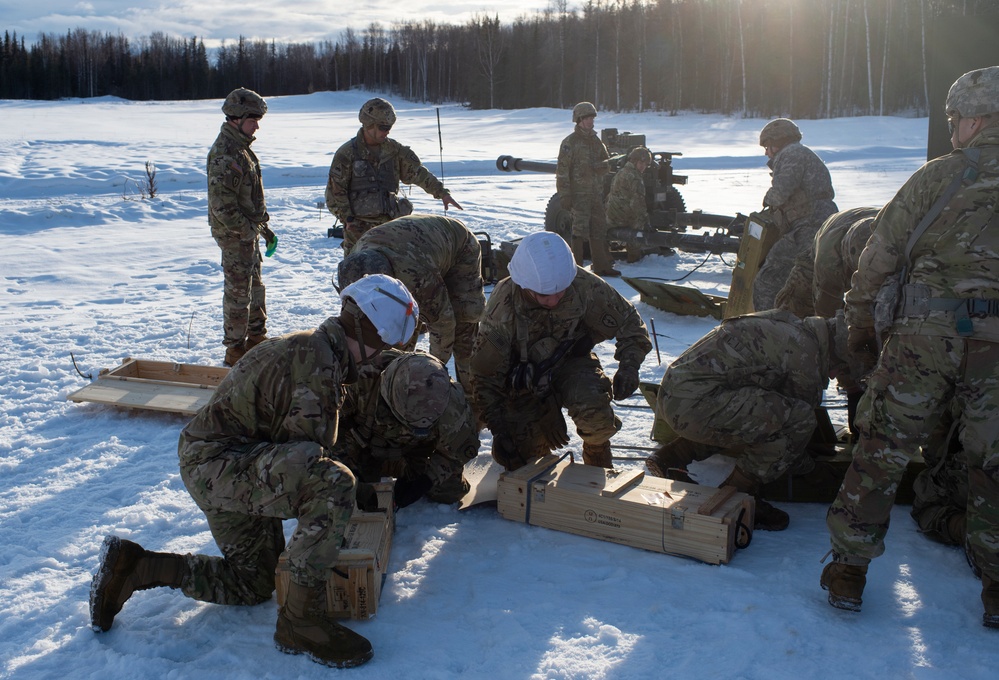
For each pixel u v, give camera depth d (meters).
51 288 9.41
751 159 25.41
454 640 3.04
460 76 82.38
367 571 3.09
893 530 3.85
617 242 11.27
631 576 3.44
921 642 2.98
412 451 4.00
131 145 26.91
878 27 50.50
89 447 4.95
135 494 4.32
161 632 3.11
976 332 2.97
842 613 3.16
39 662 2.93
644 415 5.39
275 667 2.88
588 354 4.33
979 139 3.06
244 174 6.27
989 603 3.07
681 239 9.97
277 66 107.69
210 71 103.81
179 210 15.27
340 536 2.85
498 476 4.29
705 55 56.62
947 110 3.19
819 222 6.80
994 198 2.98
